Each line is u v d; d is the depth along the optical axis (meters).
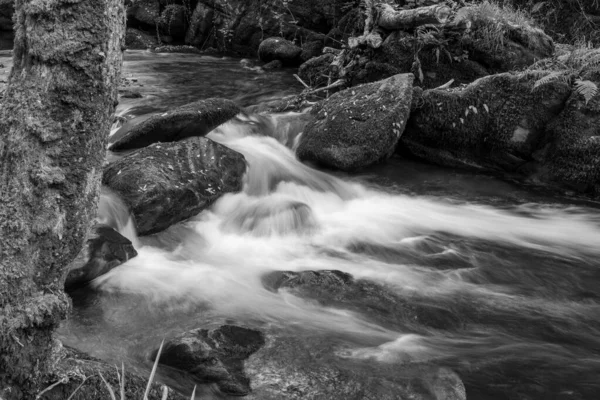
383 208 6.30
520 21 8.48
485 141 7.32
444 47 8.36
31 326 1.91
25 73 1.91
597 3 10.03
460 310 4.21
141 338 3.51
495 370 3.46
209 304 4.02
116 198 4.79
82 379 2.17
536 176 7.12
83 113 1.93
